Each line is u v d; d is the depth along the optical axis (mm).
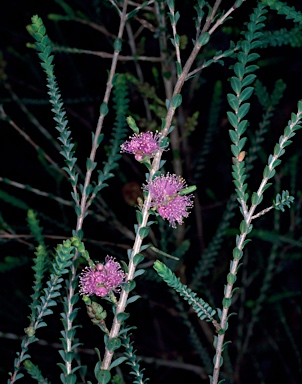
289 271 812
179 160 601
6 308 776
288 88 704
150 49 702
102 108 390
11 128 800
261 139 568
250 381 803
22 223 798
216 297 758
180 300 667
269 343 795
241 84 331
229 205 599
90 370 716
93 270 332
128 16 396
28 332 354
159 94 664
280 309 737
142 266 595
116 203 730
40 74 766
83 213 384
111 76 393
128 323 780
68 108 770
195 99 744
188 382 784
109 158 444
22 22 803
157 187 330
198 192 784
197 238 741
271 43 471
